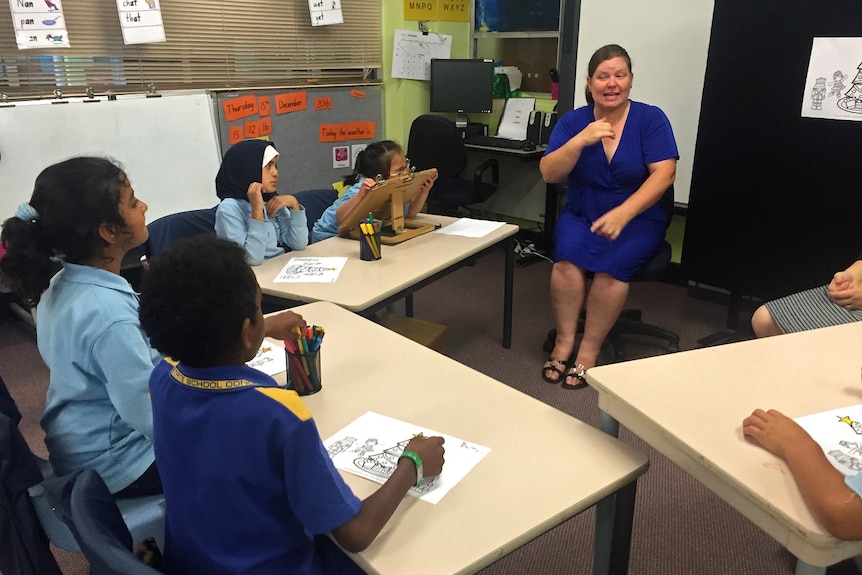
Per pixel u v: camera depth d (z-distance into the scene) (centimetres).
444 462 111
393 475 101
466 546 94
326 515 91
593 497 104
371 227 222
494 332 339
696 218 315
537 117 438
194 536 95
